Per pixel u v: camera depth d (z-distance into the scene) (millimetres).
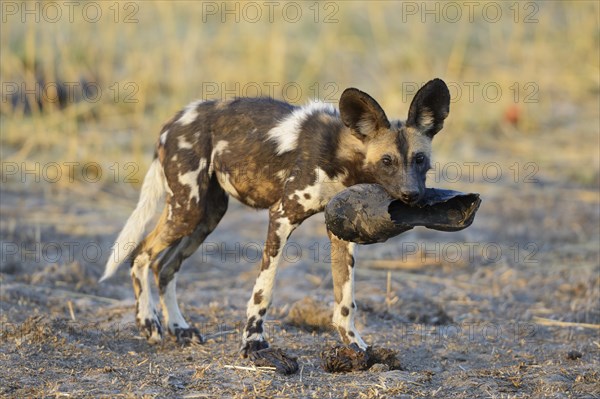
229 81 50312
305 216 22859
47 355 21797
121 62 52719
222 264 33625
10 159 43000
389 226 19969
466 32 63469
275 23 54938
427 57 59062
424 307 28172
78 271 30594
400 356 23531
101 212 38781
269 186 23531
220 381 20203
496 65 59938
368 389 19531
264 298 22719
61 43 48406
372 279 32188
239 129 23781
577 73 60094
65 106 48188
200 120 24281
